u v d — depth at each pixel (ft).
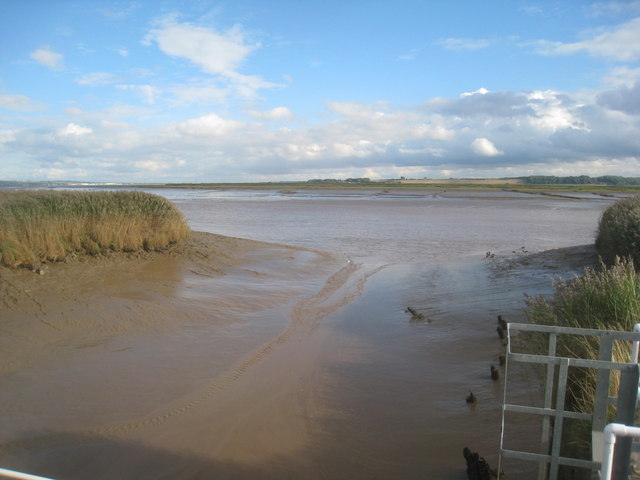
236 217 112.16
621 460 8.37
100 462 14.79
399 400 19.27
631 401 9.29
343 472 14.55
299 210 140.05
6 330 23.56
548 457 10.81
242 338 26.48
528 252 54.13
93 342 23.98
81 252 36.52
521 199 232.53
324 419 17.83
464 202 200.34
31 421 16.92
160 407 18.39
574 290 23.08
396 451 15.65
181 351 24.08
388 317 31.07
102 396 19.01
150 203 46.55
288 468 14.75
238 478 14.20
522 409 10.90
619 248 34.86
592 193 321.52
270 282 39.60
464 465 14.75
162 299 30.66
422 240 70.59
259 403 19.03
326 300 35.42
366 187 524.11
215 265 42.04
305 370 22.41
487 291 35.50
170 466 14.70
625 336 9.88
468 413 17.87
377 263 51.13
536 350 19.48
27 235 33.65
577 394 15.23
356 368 22.66
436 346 25.26
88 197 43.19
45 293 28.25
